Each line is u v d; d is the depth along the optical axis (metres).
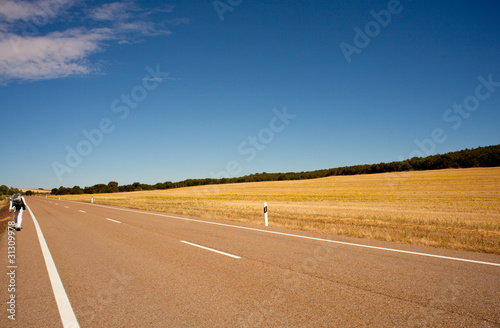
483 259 6.44
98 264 6.71
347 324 3.55
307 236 9.77
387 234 9.65
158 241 9.42
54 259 7.32
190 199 41.47
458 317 3.68
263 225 12.96
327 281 5.12
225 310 4.04
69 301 4.54
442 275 5.32
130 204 32.53
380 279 5.16
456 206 23.19
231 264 6.39
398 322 3.58
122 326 3.66
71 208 28.52
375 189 45.47
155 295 4.67
